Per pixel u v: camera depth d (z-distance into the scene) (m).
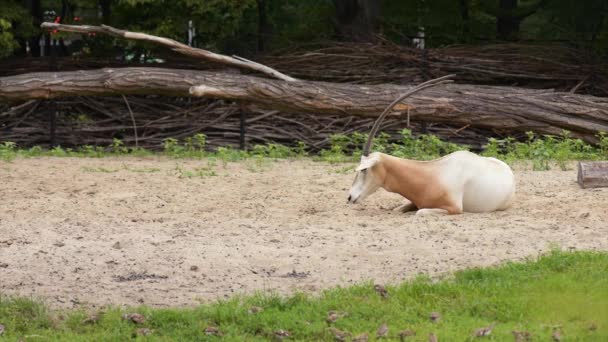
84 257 10.30
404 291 8.84
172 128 21.28
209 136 21.11
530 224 11.57
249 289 9.25
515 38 28.41
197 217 12.34
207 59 20.50
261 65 20.58
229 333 8.00
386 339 7.83
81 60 22.12
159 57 23.75
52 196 13.68
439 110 19.42
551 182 14.38
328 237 11.12
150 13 23.80
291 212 12.64
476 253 10.33
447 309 8.52
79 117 21.50
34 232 11.41
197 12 23.03
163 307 8.70
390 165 12.22
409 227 11.49
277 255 10.37
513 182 12.46
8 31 23.16
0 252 10.45
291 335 7.99
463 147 19.08
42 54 28.94
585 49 25.48
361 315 8.38
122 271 9.82
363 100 19.38
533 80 23.14
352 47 22.55
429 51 22.38
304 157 18.38
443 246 10.63
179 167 16.39
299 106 19.41
